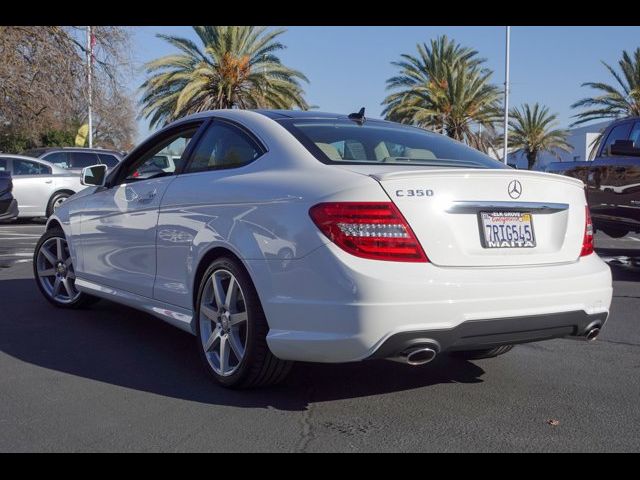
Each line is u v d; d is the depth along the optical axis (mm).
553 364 4930
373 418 3848
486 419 3861
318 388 4320
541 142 42125
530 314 3764
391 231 3529
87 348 5125
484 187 3779
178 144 5191
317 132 4344
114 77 24312
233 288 4094
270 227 3816
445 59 32406
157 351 5066
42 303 6598
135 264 5094
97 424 3707
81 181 5699
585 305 4000
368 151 4281
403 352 3539
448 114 32125
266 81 27516
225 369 4180
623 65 32594
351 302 3457
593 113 33500
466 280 3607
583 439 3605
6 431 3611
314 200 3650
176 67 27344
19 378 4434
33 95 22391
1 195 11125
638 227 9266
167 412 3875
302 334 3639
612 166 9570
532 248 3943
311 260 3590
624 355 5176
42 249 6465
